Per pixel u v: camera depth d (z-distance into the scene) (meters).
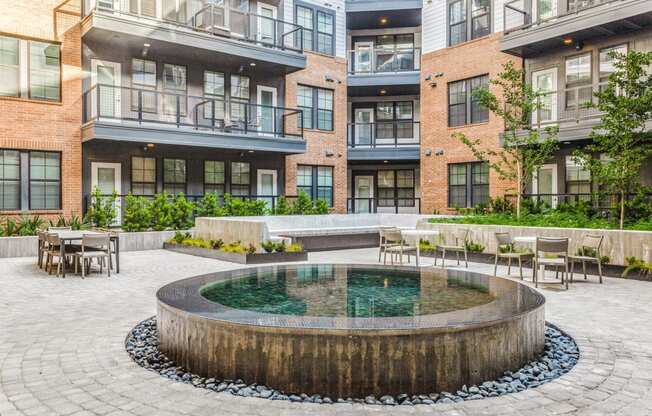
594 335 5.11
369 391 3.49
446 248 10.46
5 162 13.51
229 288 5.67
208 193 15.86
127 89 14.98
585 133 13.48
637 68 10.09
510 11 16.31
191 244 12.63
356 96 22.34
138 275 9.12
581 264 9.50
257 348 3.66
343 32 20.58
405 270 6.92
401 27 21.53
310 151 19.70
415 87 20.61
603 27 13.40
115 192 14.00
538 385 3.75
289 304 4.80
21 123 13.58
